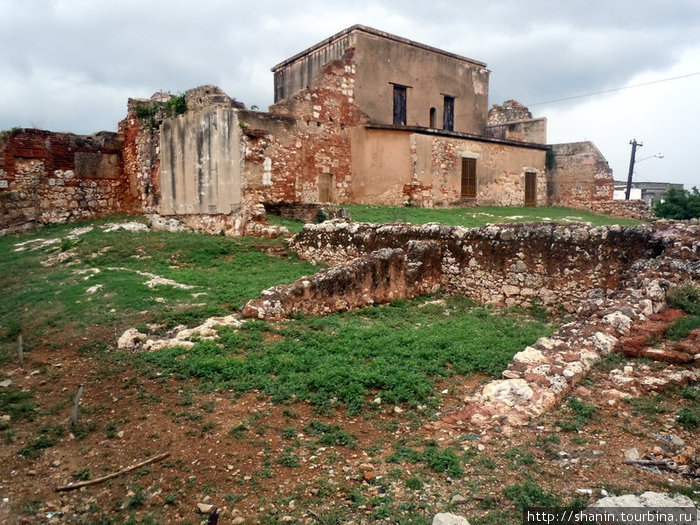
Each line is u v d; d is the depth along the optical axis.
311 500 4.14
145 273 12.24
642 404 5.33
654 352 6.32
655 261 8.62
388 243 12.35
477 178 24.22
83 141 22.22
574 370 5.90
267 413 5.53
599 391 5.69
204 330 7.89
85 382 6.54
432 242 11.61
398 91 26.56
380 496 4.07
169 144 19.88
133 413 5.68
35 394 6.30
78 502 4.31
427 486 4.18
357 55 24.39
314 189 21.83
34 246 17.50
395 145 22.27
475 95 30.64
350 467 4.57
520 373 5.98
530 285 10.21
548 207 27.09
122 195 23.25
